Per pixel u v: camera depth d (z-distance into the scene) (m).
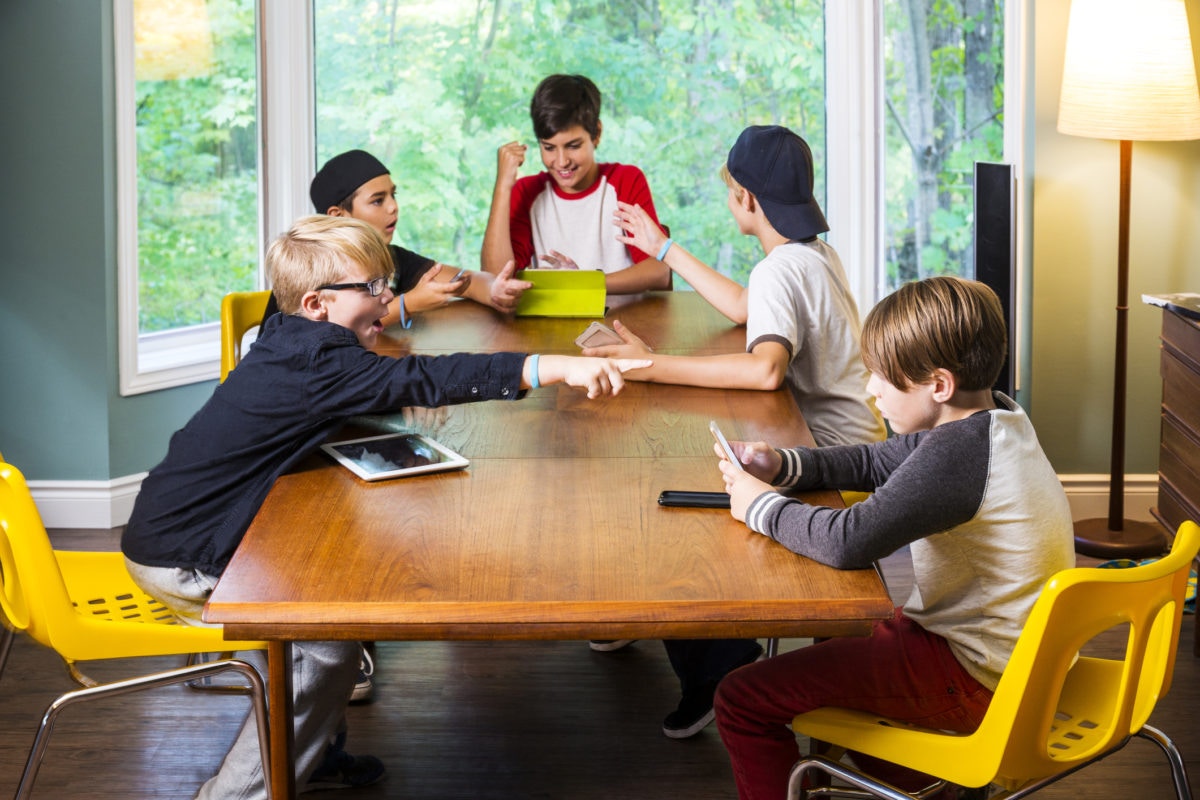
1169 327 3.20
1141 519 4.09
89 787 2.51
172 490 2.03
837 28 4.30
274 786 1.72
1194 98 3.53
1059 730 1.78
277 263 2.08
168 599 2.05
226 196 4.44
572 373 1.96
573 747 2.68
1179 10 3.50
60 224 3.96
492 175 4.54
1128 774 2.57
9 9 3.88
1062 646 1.55
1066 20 3.88
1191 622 3.34
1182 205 3.94
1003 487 1.68
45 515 4.08
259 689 1.97
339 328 2.05
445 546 1.68
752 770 1.86
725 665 2.63
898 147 4.34
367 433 2.20
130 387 4.09
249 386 2.01
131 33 3.97
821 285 2.55
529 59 4.46
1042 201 3.97
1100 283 4.00
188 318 4.40
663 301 3.42
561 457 2.06
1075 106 3.63
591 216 3.82
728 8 4.38
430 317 3.15
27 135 3.93
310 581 1.56
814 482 1.95
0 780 2.53
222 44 4.34
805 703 1.81
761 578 1.58
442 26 4.46
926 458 1.67
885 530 1.62
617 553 1.65
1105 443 4.08
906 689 1.79
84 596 2.24
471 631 1.49
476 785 2.53
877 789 1.70
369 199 3.16
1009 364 3.80
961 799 2.06
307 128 4.50
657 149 4.48
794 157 2.60
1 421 4.06
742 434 2.18
